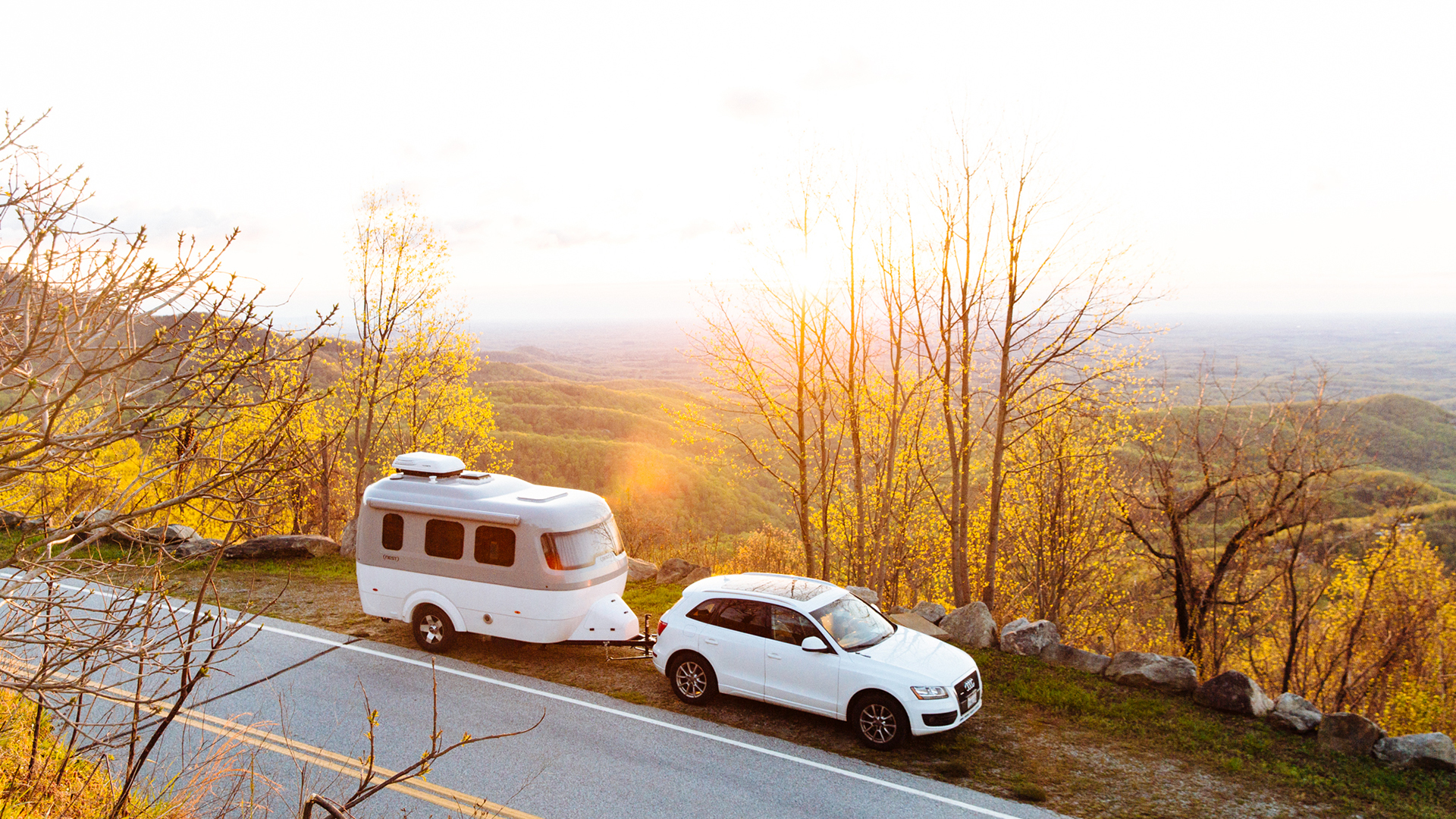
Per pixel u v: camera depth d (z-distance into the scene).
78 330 3.43
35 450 3.30
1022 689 10.73
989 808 7.89
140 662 3.83
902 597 27.23
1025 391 18.33
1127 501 18.75
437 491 11.80
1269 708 10.20
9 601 3.72
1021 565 23.94
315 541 17.06
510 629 11.16
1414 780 8.55
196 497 3.70
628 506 22.56
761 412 19.09
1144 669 10.95
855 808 7.81
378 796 7.67
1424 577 18.23
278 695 9.84
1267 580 17.02
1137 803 8.06
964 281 17.94
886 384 20.61
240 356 3.56
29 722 5.95
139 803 6.14
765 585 10.48
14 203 3.32
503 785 8.04
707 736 9.36
